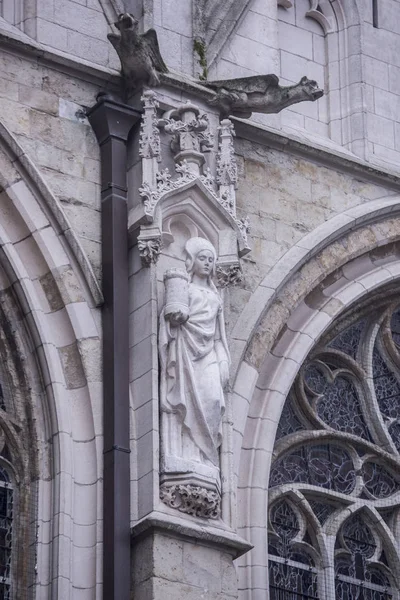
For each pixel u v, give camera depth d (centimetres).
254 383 4209
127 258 4084
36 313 3991
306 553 4275
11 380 3978
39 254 4041
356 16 4853
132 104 4253
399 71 4869
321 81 4794
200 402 3906
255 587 4022
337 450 4444
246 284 4281
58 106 4191
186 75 4341
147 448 3875
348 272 4541
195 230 4147
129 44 4184
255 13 4584
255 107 4328
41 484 3894
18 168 4078
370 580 4338
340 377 4538
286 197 4447
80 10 4338
